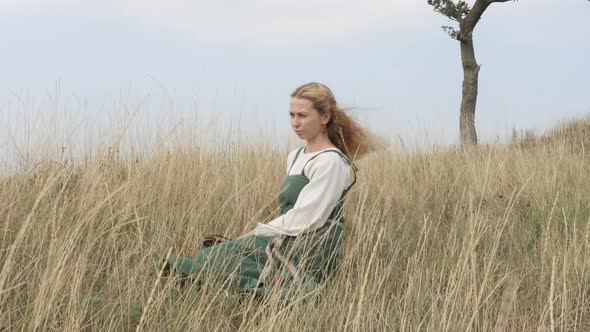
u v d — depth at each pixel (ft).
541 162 20.65
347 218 14.47
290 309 9.77
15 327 8.89
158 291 9.96
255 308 10.15
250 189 14.92
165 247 12.12
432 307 9.70
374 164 19.42
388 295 11.14
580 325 10.36
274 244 10.75
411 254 12.87
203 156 17.25
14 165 14.46
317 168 10.79
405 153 20.57
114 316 9.24
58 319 9.05
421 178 18.72
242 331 9.03
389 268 11.04
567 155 22.44
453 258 12.16
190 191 14.48
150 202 13.35
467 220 14.07
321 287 10.11
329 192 10.69
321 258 10.82
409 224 14.71
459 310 9.72
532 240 14.58
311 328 9.21
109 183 13.83
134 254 11.48
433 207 16.52
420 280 10.76
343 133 11.36
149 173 15.21
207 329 9.29
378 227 13.82
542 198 16.80
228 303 10.19
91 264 10.68
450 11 40.63
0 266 10.53
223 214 14.08
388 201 15.11
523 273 12.38
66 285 9.57
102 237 11.69
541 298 11.07
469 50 41.70
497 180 18.38
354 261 11.57
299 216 10.65
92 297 9.76
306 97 11.00
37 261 9.98
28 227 11.01
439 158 21.06
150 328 8.99
